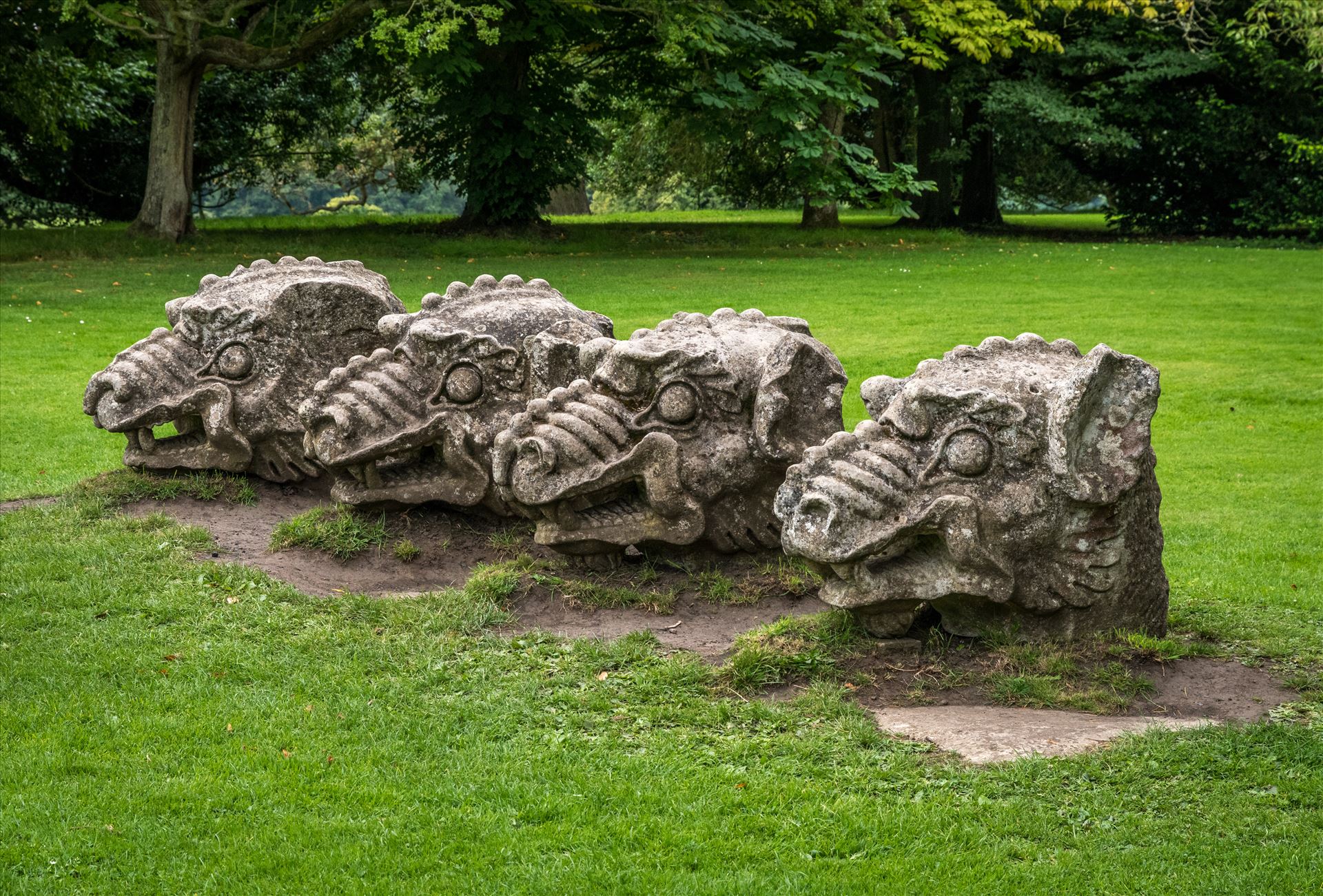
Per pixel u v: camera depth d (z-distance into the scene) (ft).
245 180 144.66
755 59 89.10
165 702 18.44
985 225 119.44
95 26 86.58
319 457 25.34
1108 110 107.34
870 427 19.44
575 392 23.12
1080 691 18.35
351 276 29.91
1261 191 106.83
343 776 16.33
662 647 20.76
